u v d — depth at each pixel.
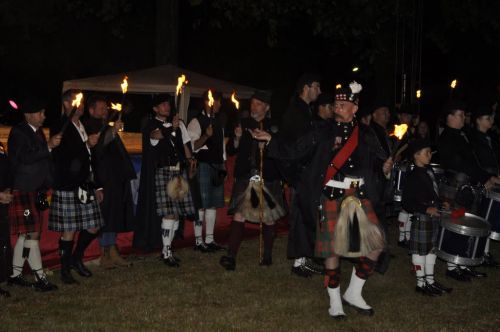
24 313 4.79
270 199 6.17
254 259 6.57
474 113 7.17
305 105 5.59
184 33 24.05
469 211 6.56
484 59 17.95
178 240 7.37
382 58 13.73
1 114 22.78
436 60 18.84
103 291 5.38
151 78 11.66
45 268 5.91
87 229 5.61
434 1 14.84
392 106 12.80
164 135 6.29
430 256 5.59
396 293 5.59
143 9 17.20
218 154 6.90
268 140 4.88
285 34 21.69
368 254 4.88
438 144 6.55
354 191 4.74
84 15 17.47
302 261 6.02
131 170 6.21
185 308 4.98
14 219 5.22
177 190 6.16
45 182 5.25
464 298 5.50
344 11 13.47
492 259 6.70
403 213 7.28
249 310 4.99
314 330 4.59
